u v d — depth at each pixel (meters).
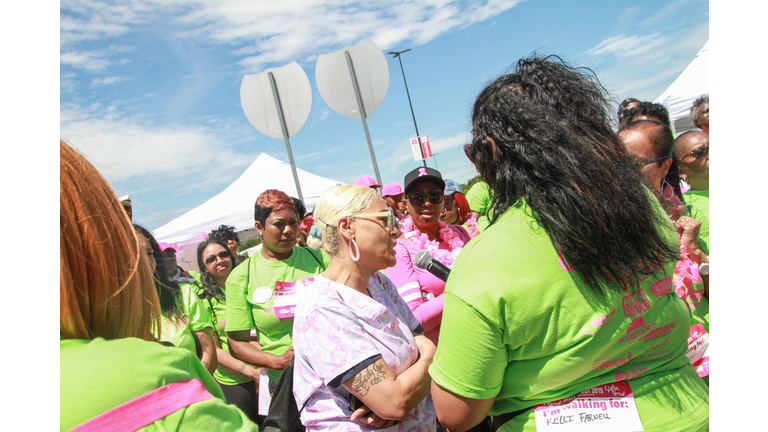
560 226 0.80
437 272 1.92
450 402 0.91
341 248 1.40
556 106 0.90
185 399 0.60
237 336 2.70
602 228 0.79
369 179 4.00
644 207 0.86
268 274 2.66
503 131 0.91
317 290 1.35
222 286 3.28
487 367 0.86
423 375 1.28
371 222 1.38
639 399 0.87
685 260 1.81
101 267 0.60
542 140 0.84
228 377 2.98
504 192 0.95
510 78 0.99
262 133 4.07
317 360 1.24
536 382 0.89
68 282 0.58
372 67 3.98
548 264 0.82
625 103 2.68
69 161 0.63
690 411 0.89
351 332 1.23
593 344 0.83
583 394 0.88
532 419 0.92
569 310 0.82
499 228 0.89
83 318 0.59
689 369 0.97
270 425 1.42
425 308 1.93
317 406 1.29
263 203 2.65
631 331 0.85
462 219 3.89
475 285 0.85
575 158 0.82
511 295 0.81
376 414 1.19
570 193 0.80
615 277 0.81
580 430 0.87
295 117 4.00
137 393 0.56
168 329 1.61
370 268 1.42
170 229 6.34
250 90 4.03
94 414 0.52
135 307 0.66
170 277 2.30
